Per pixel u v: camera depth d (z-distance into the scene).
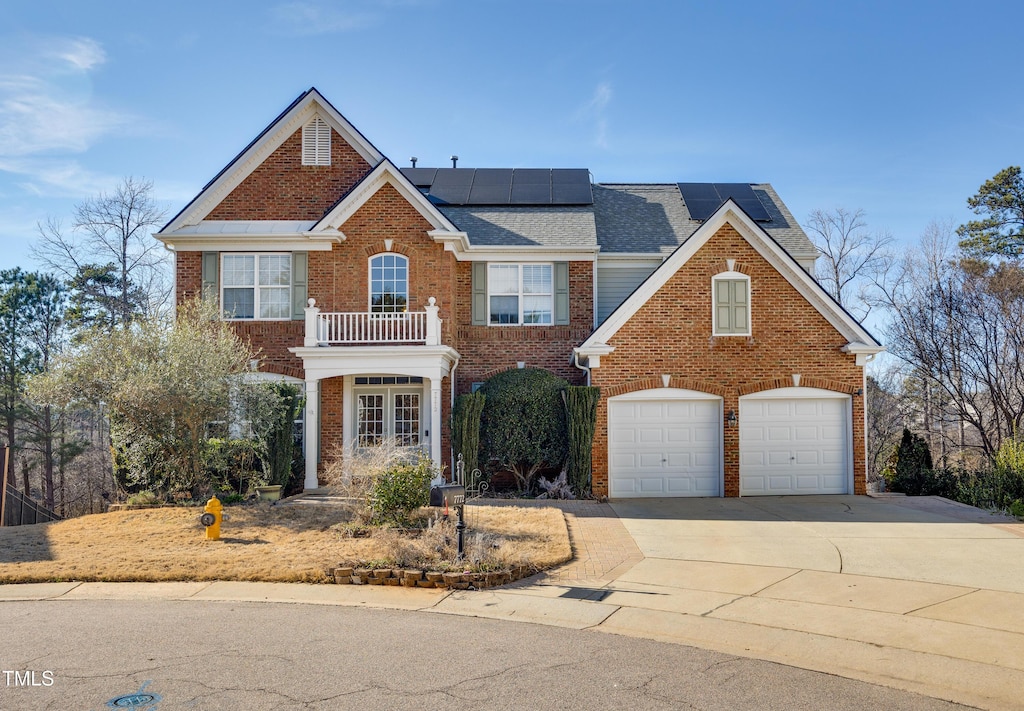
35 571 11.20
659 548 12.96
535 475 20.28
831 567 11.52
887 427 35.00
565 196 24.58
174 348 16.20
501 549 11.85
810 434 19.75
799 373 19.66
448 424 20.62
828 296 19.58
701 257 19.75
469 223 23.14
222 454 16.97
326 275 20.84
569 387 19.16
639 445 19.56
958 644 8.05
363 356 19.14
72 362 16.11
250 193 21.61
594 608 9.55
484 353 21.84
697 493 19.55
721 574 11.19
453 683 6.98
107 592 10.47
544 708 6.42
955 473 20.44
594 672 7.29
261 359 20.47
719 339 19.66
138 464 17.45
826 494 19.62
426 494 14.06
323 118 21.77
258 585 10.81
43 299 36.78
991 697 6.71
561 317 21.88
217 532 13.16
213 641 8.20
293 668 7.36
